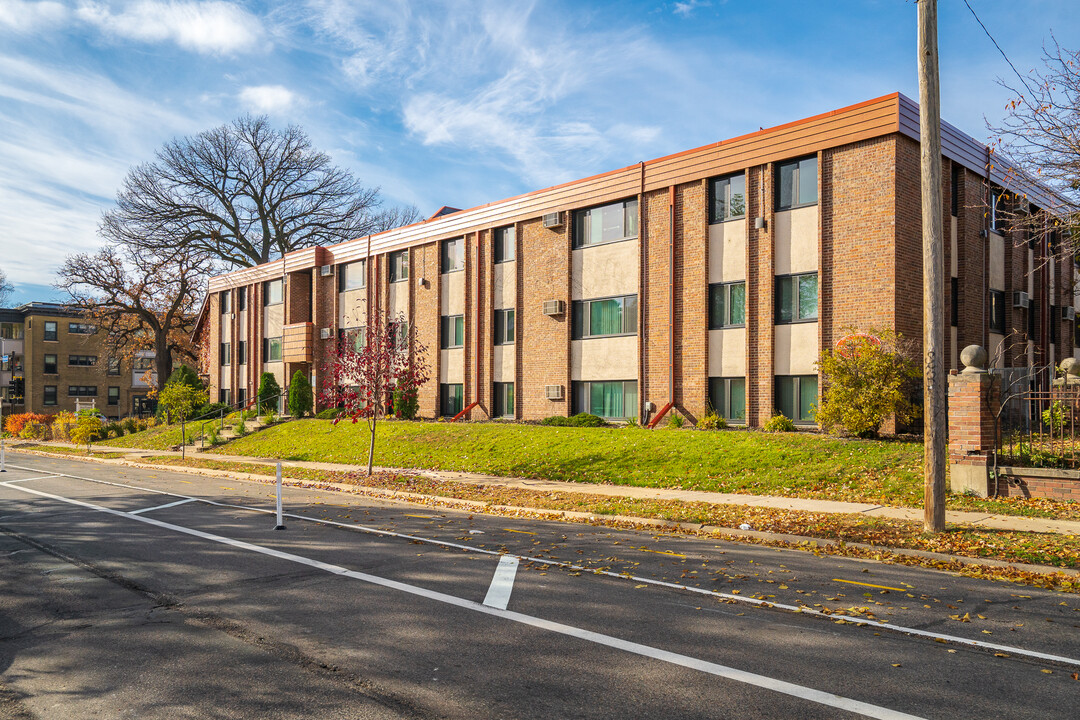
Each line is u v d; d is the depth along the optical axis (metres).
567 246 26.28
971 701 4.71
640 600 7.17
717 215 22.33
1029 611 6.77
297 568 8.66
